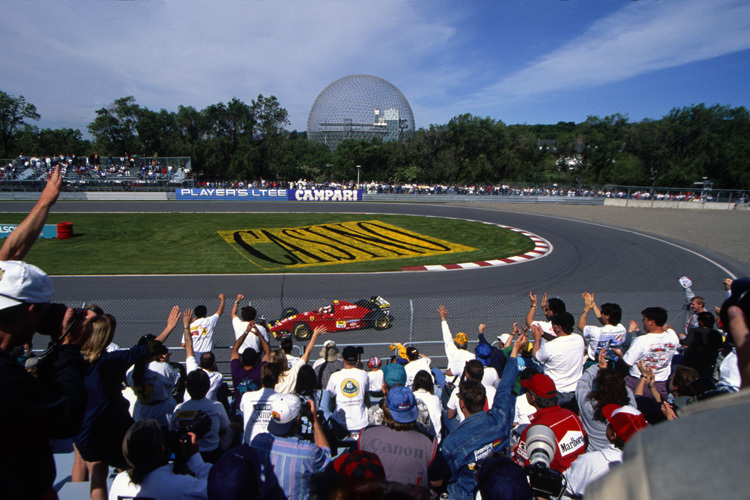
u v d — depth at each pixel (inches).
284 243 1035.3
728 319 52.2
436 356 420.2
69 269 774.5
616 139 2758.4
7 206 1487.5
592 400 172.2
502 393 156.4
